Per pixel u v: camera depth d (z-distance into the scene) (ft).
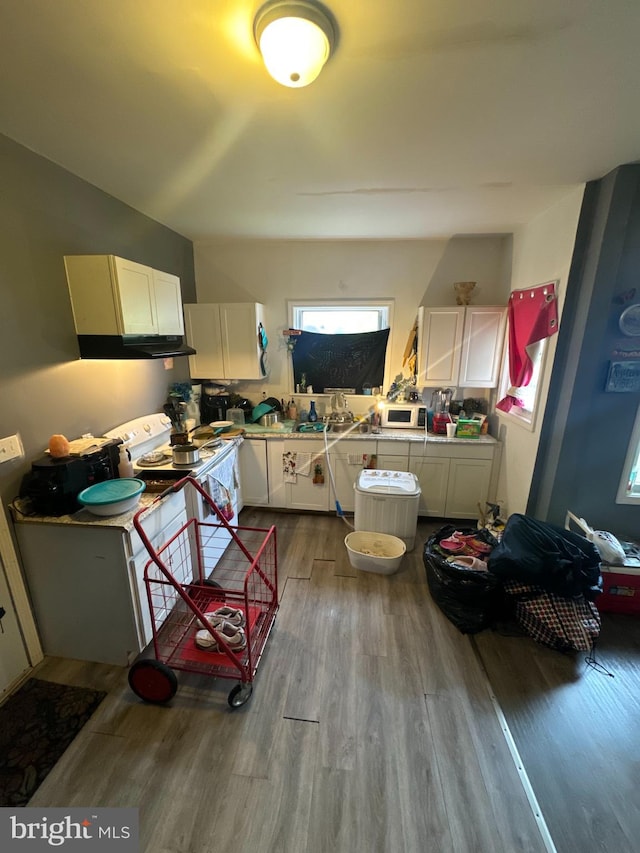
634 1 3.25
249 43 3.79
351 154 6.09
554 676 6.17
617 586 7.41
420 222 9.61
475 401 11.65
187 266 11.47
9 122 5.18
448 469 10.78
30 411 6.04
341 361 12.38
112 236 7.92
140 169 6.64
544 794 4.58
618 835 4.20
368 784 4.64
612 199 6.68
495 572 6.97
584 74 4.20
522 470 9.30
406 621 7.32
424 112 4.97
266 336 12.12
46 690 5.85
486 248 11.07
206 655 5.86
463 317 10.57
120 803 4.44
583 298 7.43
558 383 8.18
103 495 5.87
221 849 4.03
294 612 7.56
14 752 4.96
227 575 8.72
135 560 5.90
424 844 4.09
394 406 11.53
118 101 4.75
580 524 7.82
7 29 3.57
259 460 11.27
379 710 5.57
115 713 5.50
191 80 4.35
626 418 7.77
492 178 6.98
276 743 5.09
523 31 3.57
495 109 4.89
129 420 8.65
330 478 11.22
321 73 4.21
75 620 6.19
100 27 3.57
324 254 11.60
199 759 4.89
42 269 6.20
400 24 3.51
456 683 6.02
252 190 7.63
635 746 5.16
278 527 10.96
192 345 11.43
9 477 5.71
